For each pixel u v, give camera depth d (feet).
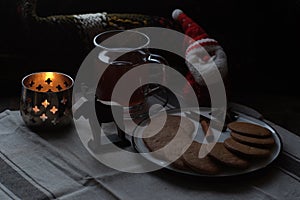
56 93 3.17
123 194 2.72
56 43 4.19
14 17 4.09
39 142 3.13
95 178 2.83
